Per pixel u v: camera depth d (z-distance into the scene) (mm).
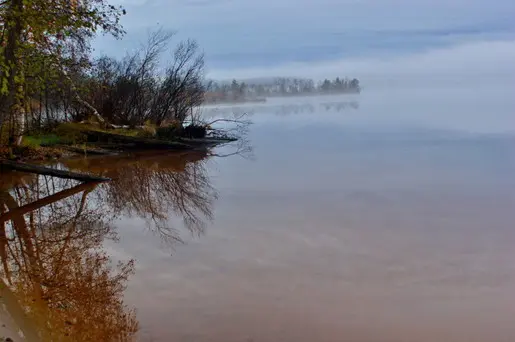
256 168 18172
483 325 5434
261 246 8477
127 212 11523
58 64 13609
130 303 5945
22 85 12984
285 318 5570
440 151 21375
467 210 11047
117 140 21578
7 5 10938
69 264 7461
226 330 5219
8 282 6465
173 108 25438
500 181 14430
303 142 26578
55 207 11875
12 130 16625
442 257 7770
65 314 5512
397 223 9969
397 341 5059
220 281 6742
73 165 18297
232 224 10109
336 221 10188
